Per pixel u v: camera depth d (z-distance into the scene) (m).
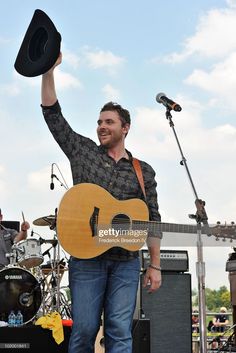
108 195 3.71
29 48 3.52
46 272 8.81
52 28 3.43
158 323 5.99
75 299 3.61
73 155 3.74
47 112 3.59
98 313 3.62
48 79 3.52
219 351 6.21
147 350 5.35
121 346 3.58
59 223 3.58
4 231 8.55
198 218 4.48
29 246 8.00
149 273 3.89
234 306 6.46
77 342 3.60
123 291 3.65
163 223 3.86
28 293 6.73
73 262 3.66
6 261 8.27
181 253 6.25
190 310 6.11
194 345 8.27
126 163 3.90
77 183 3.76
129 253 3.70
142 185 3.87
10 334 5.02
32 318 6.70
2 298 6.68
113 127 3.83
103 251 3.62
